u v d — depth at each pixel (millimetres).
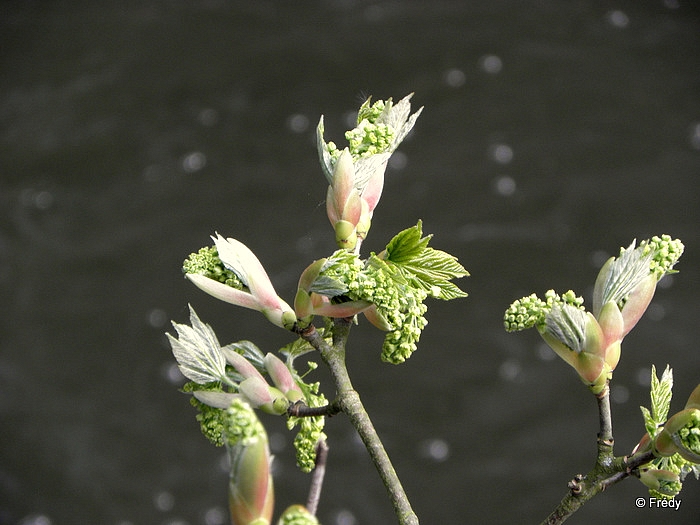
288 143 5980
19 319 5281
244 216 5668
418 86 6191
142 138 5980
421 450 4777
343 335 1315
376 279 1297
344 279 1298
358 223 1334
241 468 1226
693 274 5305
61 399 5055
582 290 5320
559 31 6418
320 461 1316
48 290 5395
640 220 5551
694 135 5914
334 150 1342
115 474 4801
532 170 5797
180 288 5406
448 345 5070
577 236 5504
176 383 5105
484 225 5566
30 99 6148
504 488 4680
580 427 4812
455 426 4836
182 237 5590
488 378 4957
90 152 5891
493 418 4855
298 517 1216
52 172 5824
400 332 1305
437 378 4961
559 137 5934
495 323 5152
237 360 1318
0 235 5539
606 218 5559
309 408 1308
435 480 4691
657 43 6359
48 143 5910
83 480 4777
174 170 5848
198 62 6285
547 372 4977
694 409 1282
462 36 6391
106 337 5246
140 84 6188
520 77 6203
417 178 5785
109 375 5133
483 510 4633
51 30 6434
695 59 6281
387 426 4832
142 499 4727
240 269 1317
